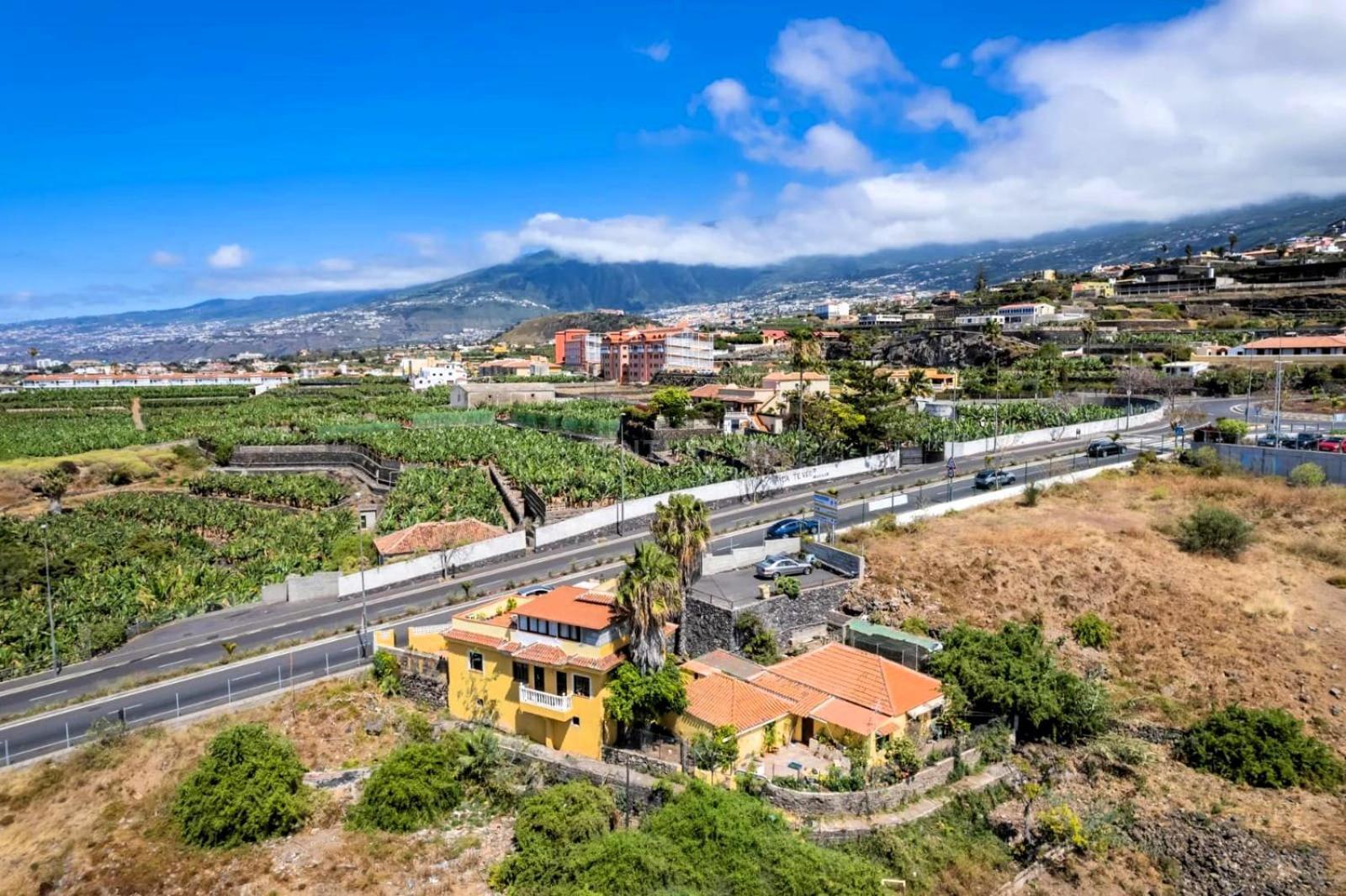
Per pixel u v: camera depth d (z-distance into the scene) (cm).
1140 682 5241
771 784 4050
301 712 5106
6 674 5931
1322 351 15312
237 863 4009
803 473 9338
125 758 4644
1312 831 4034
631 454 12206
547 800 4097
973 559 6284
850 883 3416
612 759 4484
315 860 4022
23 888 3881
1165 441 10406
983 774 4403
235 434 16725
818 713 4541
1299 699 4950
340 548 8856
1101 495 7950
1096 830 4100
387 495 11831
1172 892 3791
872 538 6762
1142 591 5944
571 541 8131
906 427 10819
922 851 3847
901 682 4781
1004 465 9550
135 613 7225
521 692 4762
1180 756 4647
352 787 4559
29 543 9931
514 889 3728
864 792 4006
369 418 19350
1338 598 5809
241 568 8600
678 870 3516
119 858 4038
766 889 3431
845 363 19950
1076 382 16138
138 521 11462
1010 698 4716
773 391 14262
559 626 4716
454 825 4297
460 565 7581
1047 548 6450
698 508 5334
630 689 4500
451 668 5153
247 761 4369
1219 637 5472
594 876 3531
